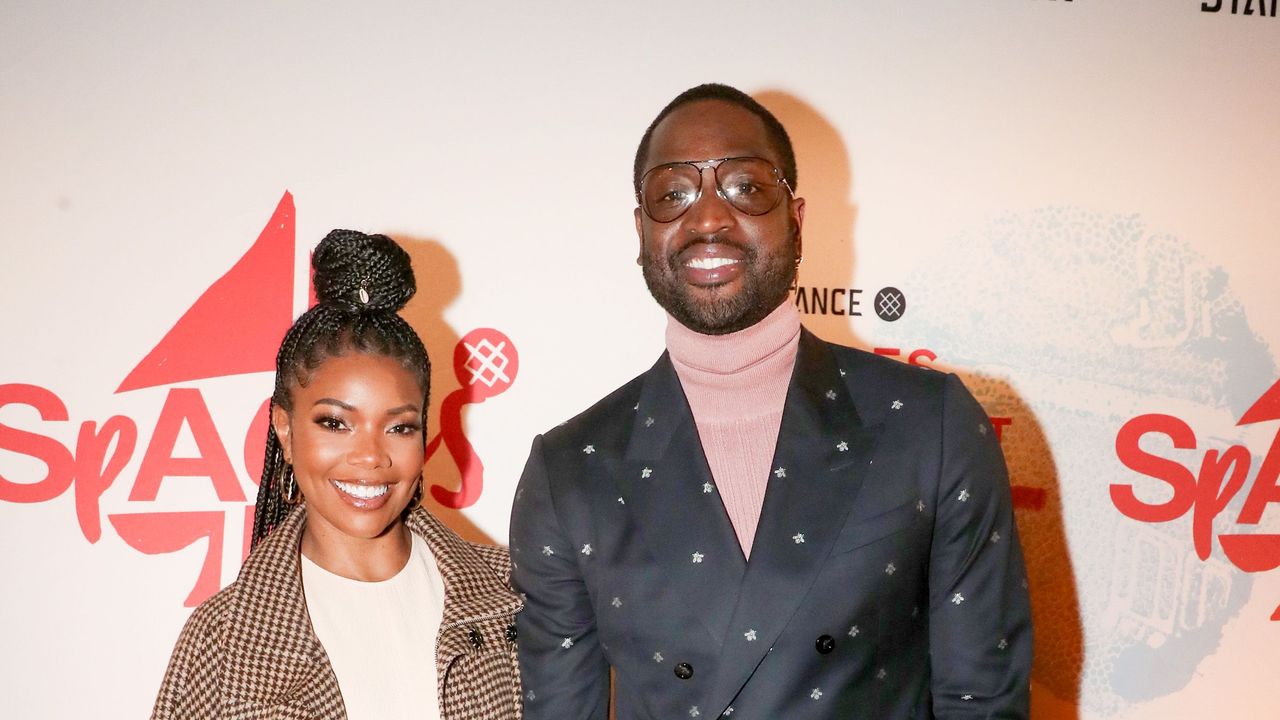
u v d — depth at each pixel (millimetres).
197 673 1335
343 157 2012
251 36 1988
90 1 1943
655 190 1371
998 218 2160
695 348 1380
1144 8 2211
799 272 2107
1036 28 2180
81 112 1940
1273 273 2232
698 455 1358
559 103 2066
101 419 1942
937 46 2154
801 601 1266
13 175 1920
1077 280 2180
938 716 1305
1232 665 2211
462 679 1409
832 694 1262
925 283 2143
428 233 2031
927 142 2148
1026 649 1308
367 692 1345
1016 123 2172
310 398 1384
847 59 2133
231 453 1981
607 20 2078
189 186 1972
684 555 1319
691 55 2098
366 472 1370
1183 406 2205
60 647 1917
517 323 2057
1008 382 2158
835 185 2125
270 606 1347
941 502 1294
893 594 1281
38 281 1925
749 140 1361
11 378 1915
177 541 1962
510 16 2057
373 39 2020
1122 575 2180
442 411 2039
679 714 1307
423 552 1531
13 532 1910
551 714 1425
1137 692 2180
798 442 1337
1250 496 2225
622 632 1352
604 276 2076
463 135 2043
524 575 1471
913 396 1350
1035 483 2162
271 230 1994
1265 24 2242
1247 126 2232
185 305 1971
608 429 1457
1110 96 2199
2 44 1917
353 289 1434
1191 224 2213
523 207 2057
